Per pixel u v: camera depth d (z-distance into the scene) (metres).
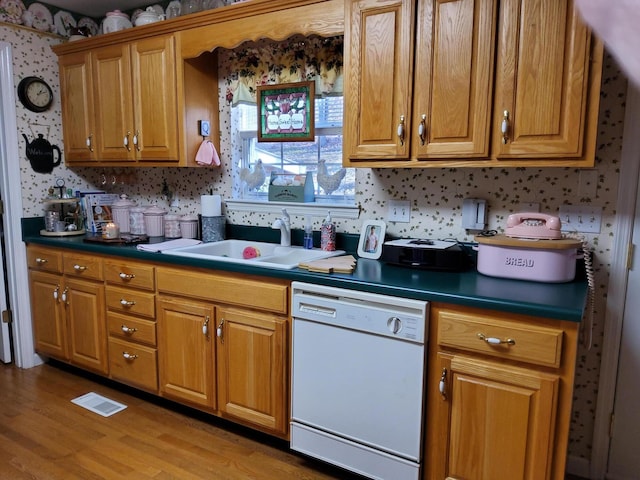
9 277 3.07
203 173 2.98
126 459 2.09
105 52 2.82
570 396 1.43
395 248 2.03
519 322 1.48
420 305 1.62
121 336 2.59
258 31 2.28
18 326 3.08
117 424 2.38
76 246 2.70
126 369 2.60
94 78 2.90
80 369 3.08
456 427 1.62
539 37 1.62
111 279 2.58
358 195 2.43
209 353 2.24
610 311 1.90
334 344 1.84
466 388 1.59
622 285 1.87
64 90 3.06
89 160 3.02
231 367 2.18
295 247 2.54
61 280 2.85
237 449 2.17
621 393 1.93
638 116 1.77
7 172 2.95
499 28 1.68
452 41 1.77
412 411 1.68
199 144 2.71
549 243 1.69
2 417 2.44
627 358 1.90
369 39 1.94
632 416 1.92
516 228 1.81
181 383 2.37
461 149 1.80
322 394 1.90
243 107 2.82
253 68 2.67
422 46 1.83
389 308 1.70
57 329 2.93
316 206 2.55
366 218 2.42
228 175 2.87
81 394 2.71
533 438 1.49
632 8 0.34
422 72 1.84
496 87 1.72
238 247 2.77
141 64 2.68
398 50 1.88
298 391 1.96
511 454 1.53
